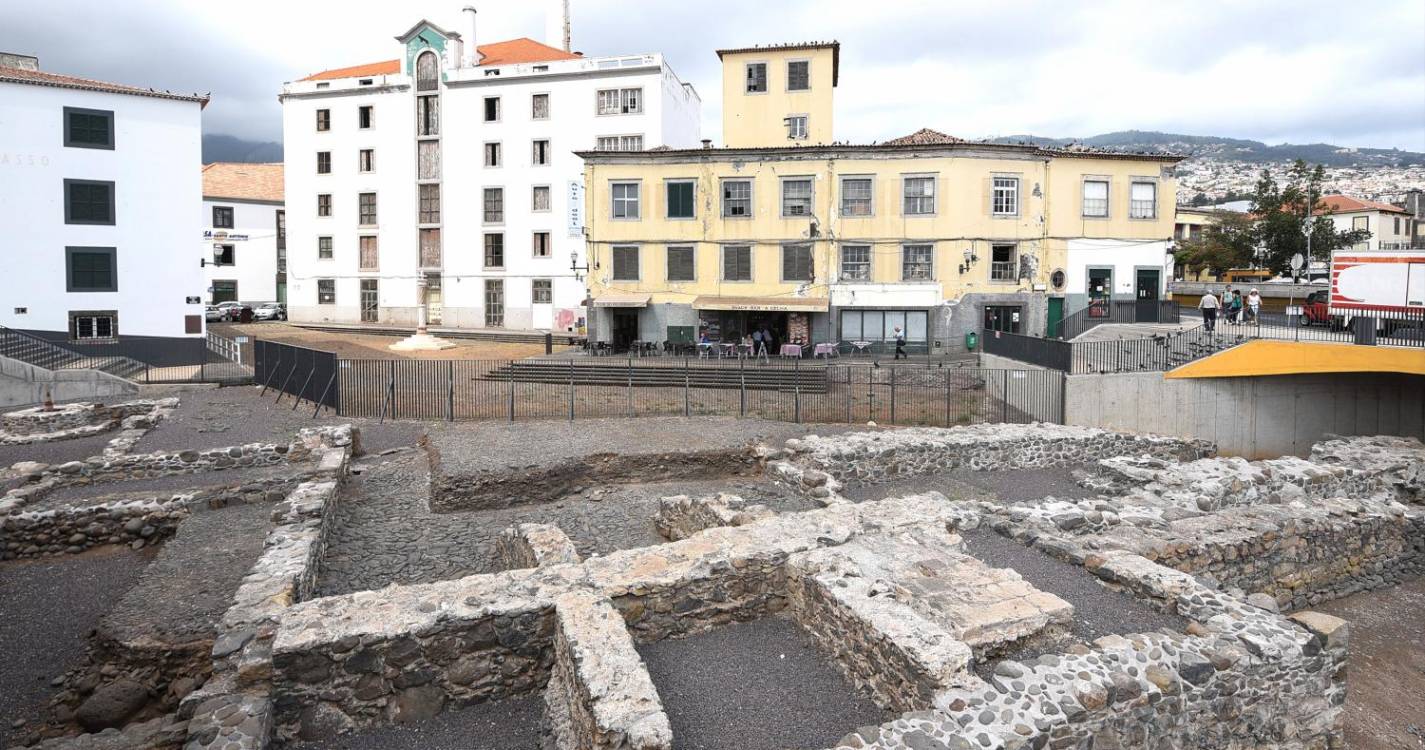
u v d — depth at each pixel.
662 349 41.53
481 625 8.21
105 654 9.52
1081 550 10.97
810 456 18.45
